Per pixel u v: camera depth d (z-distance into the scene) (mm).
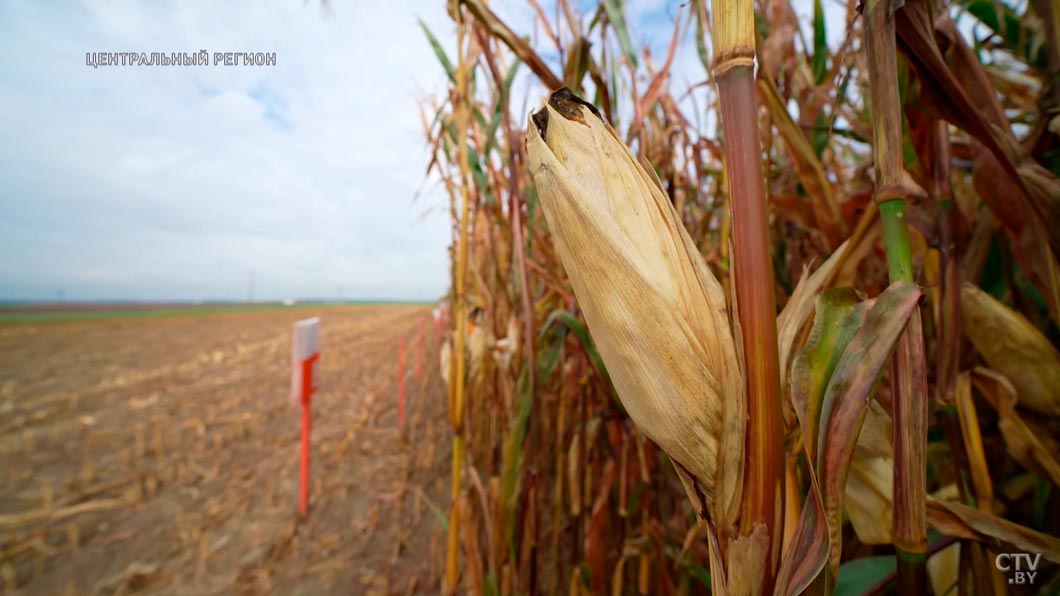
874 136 468
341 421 5426
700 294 419
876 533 641
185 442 4652
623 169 445
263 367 9555
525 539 1346
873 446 635
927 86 548
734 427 399
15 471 3971
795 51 1189
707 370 408
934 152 679
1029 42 797
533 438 1301
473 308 1649
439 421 5188
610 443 1508
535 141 458
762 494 386
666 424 420
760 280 381
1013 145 654
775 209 1034
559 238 454
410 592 2199
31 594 2354
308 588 2322
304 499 3031
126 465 4035
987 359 744
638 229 430
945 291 709
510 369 1474
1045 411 695
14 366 9812
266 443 4621
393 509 3092
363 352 11766
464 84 1199
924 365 463
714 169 1510
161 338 16000
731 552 403
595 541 1377
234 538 2803
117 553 2684
